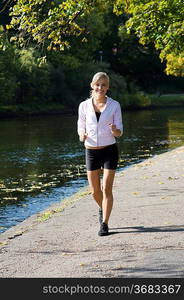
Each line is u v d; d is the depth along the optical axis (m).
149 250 7.46
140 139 33.41
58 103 66.31
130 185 13.93
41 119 54.12
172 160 19.41
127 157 24.75
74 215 10.47
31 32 13.73
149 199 11.58
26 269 6.97
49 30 13.56
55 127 43.41
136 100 74.38
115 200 11.77
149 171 16.66
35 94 62.88
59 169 21.17
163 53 20.92
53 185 17.45
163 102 80.62
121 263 6.91
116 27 89.12
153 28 16.81
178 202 10.98
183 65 40.72
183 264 6.73
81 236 8.59
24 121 51.12
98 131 8.23
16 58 57.66
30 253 7.80
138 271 6.57
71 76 68.62
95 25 69.19
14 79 58.28
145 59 92.44
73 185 17.34
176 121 48.59
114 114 8.20
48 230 9.29
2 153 26.86
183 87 97.31
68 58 66.44
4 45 13.58
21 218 12.87
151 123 46.56
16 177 19.33
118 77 74.56
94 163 8.44
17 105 60.66
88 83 69.44
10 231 9.96
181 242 7.78
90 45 71.19
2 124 47.25
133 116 57.62
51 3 13.66
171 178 14.59
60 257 7.45
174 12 16.25
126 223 9.26
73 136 35.53
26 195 15.84
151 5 16.16
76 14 13.58
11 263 7.31
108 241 8.12
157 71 95.19
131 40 89.75
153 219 9.45
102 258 7.21
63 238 8.57
